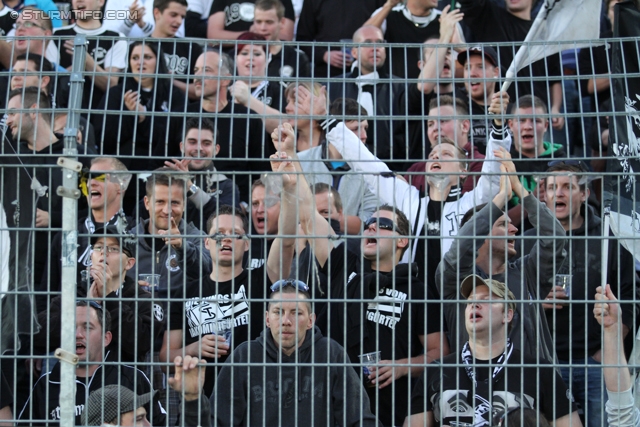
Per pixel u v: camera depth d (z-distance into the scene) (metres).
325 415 6.44
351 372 6.51
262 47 10.85
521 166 9.17
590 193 8.39
